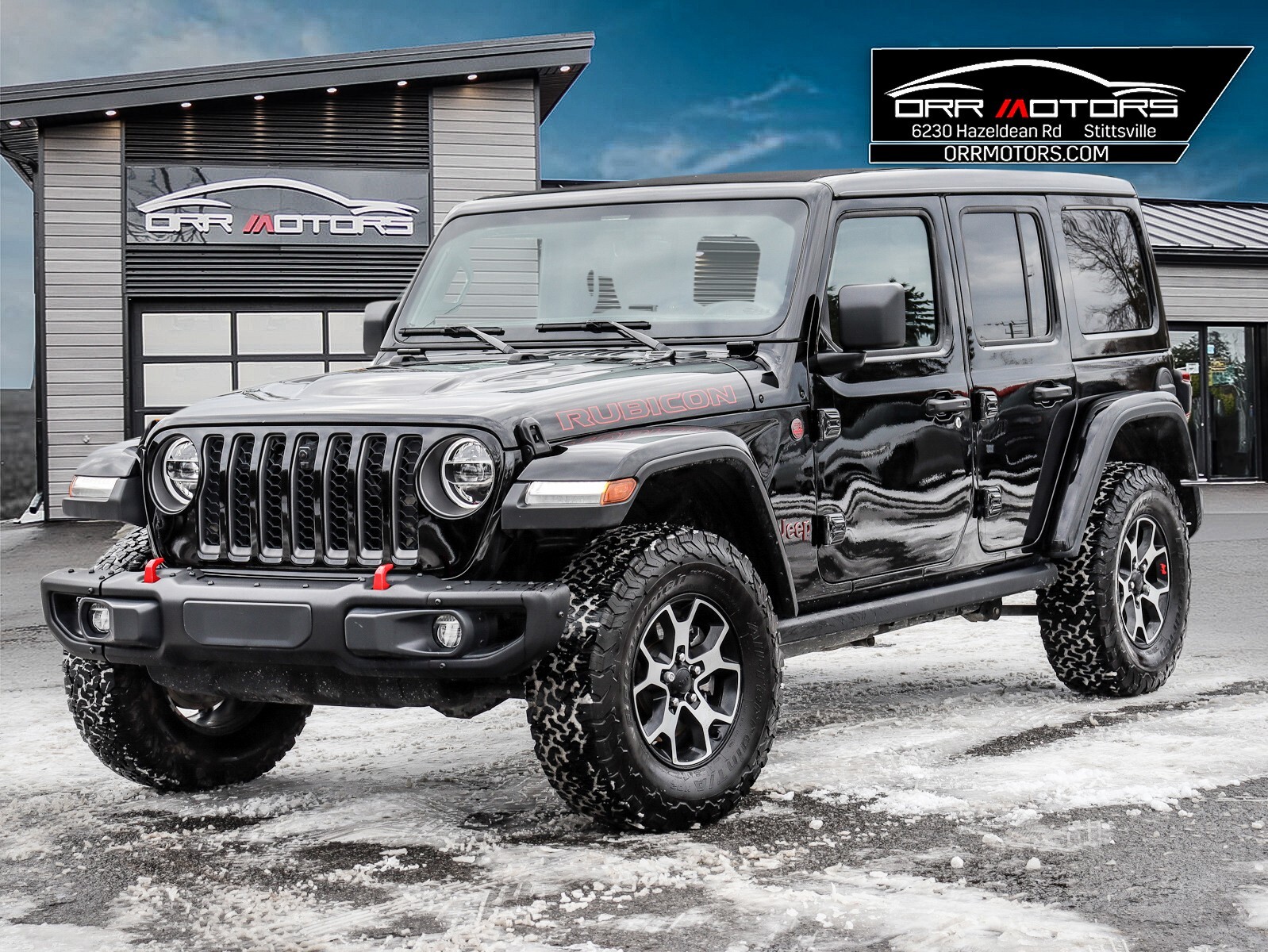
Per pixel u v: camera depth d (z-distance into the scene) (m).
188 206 20.78
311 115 21.05
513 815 4.27
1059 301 5.94
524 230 5.27
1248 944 3.06
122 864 3.86
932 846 3.83
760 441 4.47
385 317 5.45
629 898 3.42
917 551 5.13
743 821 4.11
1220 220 28.89
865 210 5.09
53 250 20.55
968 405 5.34
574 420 3.95
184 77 20.19
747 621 4.19
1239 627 8.13
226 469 4.05
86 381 20.67
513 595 3.65
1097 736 5.14
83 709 4.46
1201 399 26.11
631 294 4.95
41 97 19.84
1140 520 5.99
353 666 3.74
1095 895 3.40
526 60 21.14
